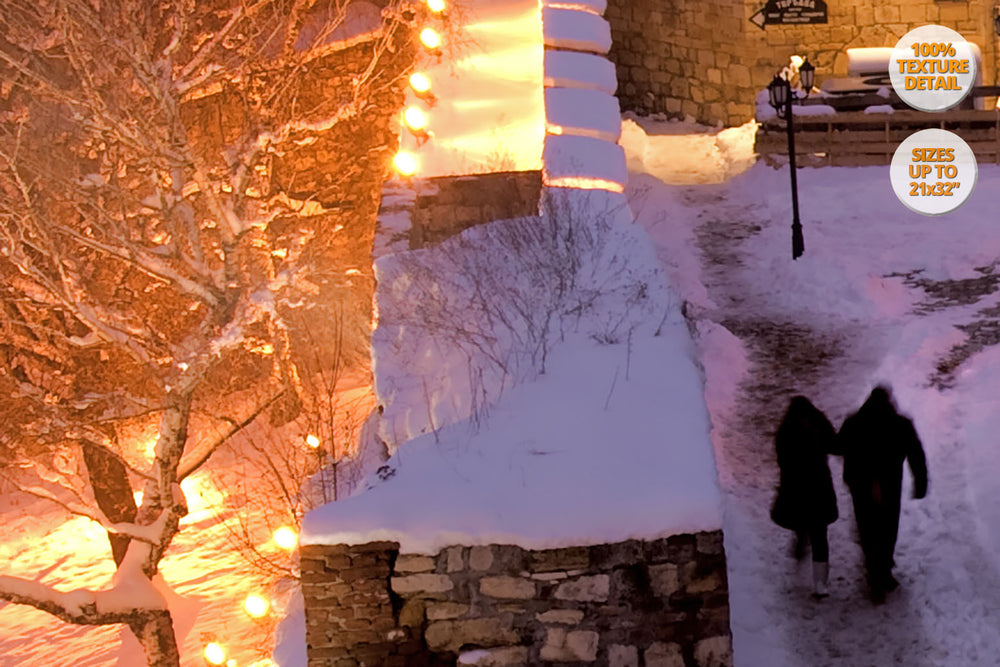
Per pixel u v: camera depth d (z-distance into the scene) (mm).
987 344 13453
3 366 19125
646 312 10617
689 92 27328
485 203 14945
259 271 20281
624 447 8117
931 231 17281
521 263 11758
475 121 17344
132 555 13383
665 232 18766
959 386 12180
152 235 19281
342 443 14219
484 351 9914
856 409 12422
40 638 17109
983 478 10297
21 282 15977
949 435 11227
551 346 9961
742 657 8664
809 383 13188
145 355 13625
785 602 9367
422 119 16656
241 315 13633
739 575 9750
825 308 15320
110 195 18203
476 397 9148
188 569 17672
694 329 12164
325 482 10883
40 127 17703
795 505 9367
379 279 11695
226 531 18359
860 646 8734
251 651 15062
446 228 14703
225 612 16328
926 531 9938
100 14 16391
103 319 14008
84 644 16812
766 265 17000
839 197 19078
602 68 17328
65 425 14609
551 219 12422
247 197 19641
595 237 12344
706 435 8273
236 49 19312
